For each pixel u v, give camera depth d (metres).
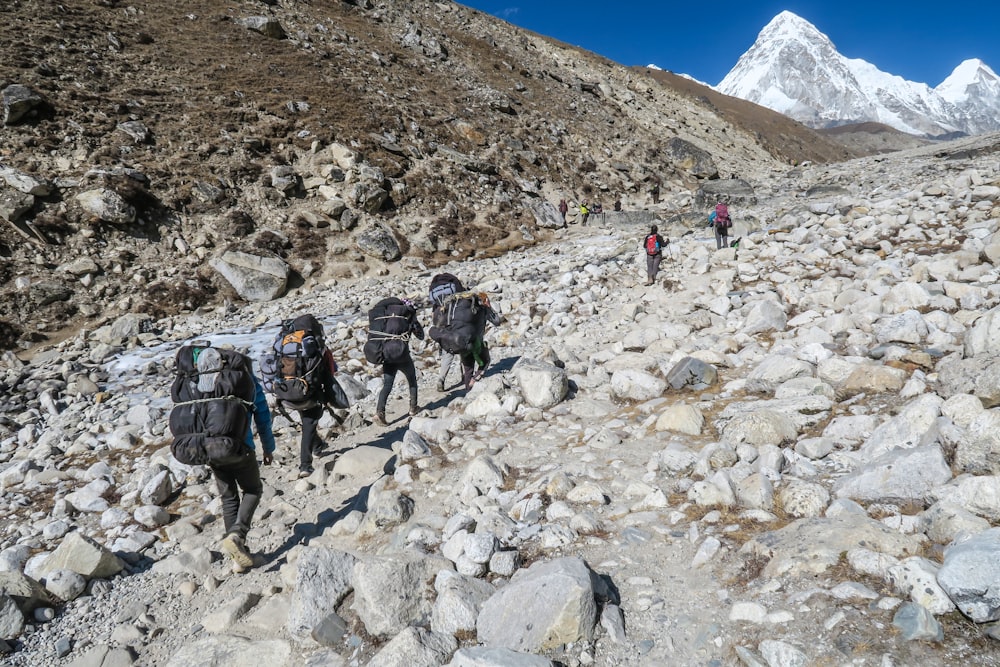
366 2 50.84
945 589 2.29
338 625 3.21
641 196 39.75
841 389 4.95
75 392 9.69
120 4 31.81
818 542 2.88
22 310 14.66
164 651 3.52
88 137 20.72
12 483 6.32
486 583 3.19
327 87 32.00
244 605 3.73
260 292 18.02
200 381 4.02
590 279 13.09
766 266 10.48
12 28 24.64
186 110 24.72
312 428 5.57
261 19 35.31
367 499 4.84
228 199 21.39
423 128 32.94
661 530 3.52
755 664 2.35
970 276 7.11
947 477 3.16
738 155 62.66
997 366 3.88
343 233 22.50
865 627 2.34
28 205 16.81
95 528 5.15
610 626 2.74
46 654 3.57
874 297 6.77
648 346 7.48
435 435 5.76
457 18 62.16
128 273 17.11
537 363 6.65
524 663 2.46
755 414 4.47
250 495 4.36
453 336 6.91
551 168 37.50
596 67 74.56
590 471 4.51
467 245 25.22
